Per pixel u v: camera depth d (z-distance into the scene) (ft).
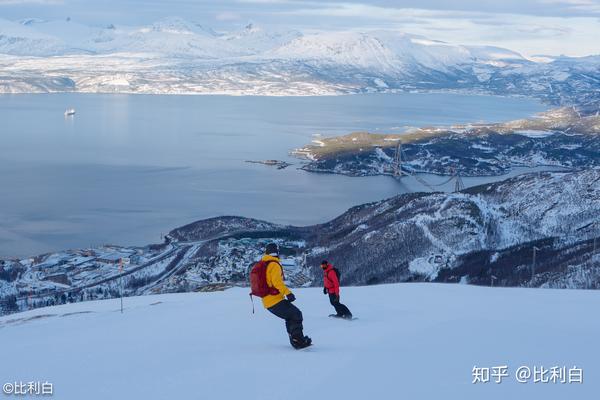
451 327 48.60
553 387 30.89
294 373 34.50
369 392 30.32
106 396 31.76
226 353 41.63
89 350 46.37
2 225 486.79
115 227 487.61
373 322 54.80
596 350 39.32
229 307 70.64
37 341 55.31
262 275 42.47
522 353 38.29
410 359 36.88
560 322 52.85
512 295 78.54
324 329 51.37
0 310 294.66
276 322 56.44
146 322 62.59
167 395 31.27
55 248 427.74
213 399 30.27
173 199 604.90
